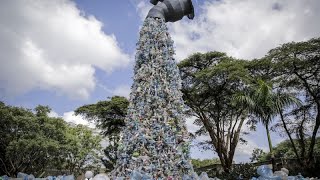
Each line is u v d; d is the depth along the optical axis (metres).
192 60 22.31
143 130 5.80
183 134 5.98
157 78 6.44
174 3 7.59
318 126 19.16
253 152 32.06
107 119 27.06
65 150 26.52
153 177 5.36
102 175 5.18
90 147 33.84
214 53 22.12
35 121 25.28
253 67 21.58
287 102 14.23
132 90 6.45
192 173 5.71
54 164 27.91
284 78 21.27
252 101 14.55
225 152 21.34
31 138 24.23
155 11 7.37
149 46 6.83
